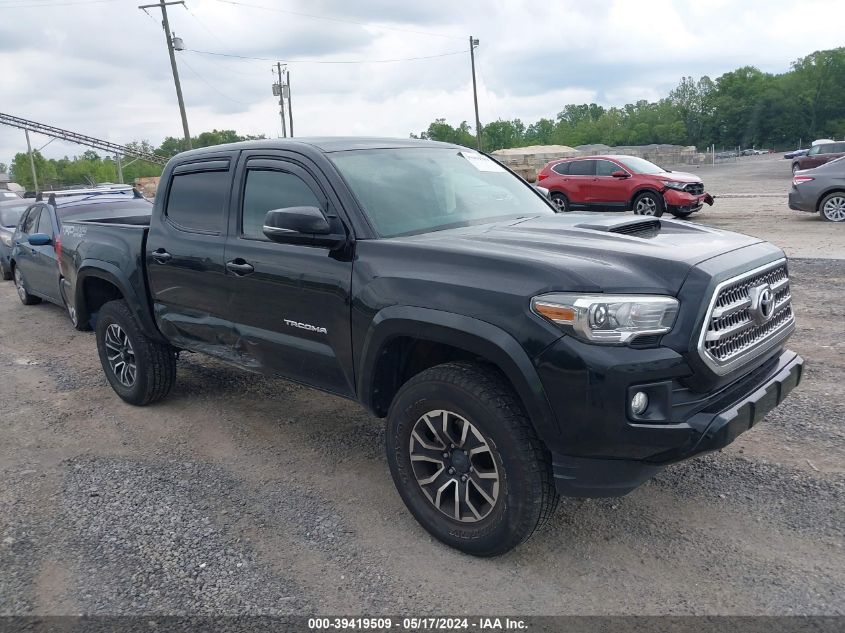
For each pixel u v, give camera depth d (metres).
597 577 3.14
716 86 143.50
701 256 3.08
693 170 50.06
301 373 4.05
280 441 4.88
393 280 3.37
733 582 3.05
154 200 5.12
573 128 162.38
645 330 2.80
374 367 3.51
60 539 3.67
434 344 3.57
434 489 3.41
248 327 4.31
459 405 3.16
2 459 4.81
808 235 12.91
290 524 3.73
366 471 4.34
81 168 103.75
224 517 3.84
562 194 18.69
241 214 4.36
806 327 6.81
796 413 4.79
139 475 4.43
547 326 2.86
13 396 6.26
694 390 2.93
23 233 10.70
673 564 3.21
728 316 3.03
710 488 3.87
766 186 28.56
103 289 5.98
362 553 3.43
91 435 5.17
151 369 5.40
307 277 3.81
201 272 4.56
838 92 128.12
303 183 4.00
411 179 4.14
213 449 4.79
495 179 4.71
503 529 3.13
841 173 14.79
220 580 3.25
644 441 2.81
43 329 9.14
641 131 147.50
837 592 2.94
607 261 3.03
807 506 3.62
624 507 3.73
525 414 3.05
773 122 132.88
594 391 2.78
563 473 2.97
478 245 3.33
